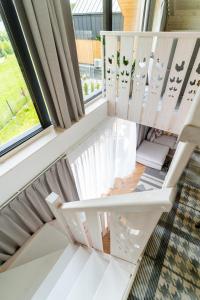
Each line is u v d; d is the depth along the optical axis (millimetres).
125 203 683
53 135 1771
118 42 1940
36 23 1176
